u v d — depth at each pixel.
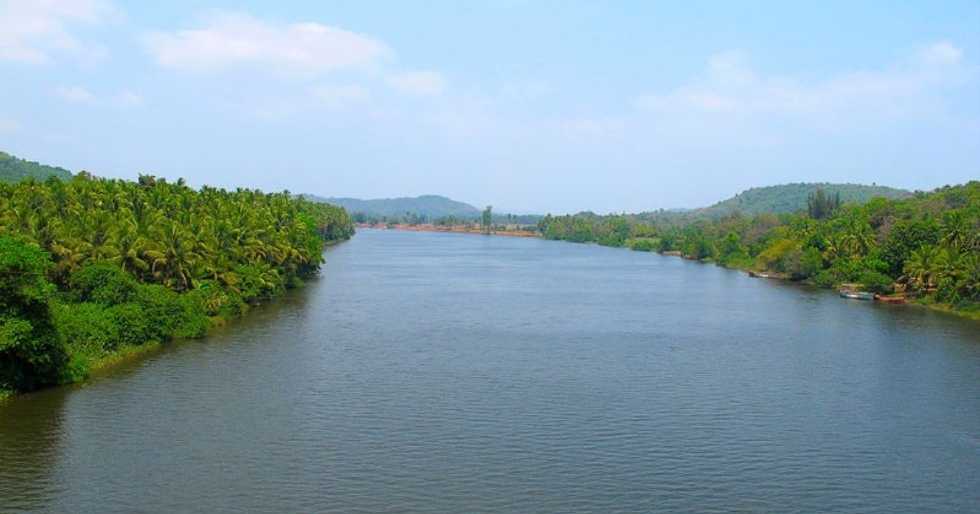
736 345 90.94
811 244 173.25
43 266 62.06
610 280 172.62
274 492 45.50
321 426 57.38
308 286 147.12
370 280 162.62
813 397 67.44
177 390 65.88
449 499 45.06
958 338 96.12
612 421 60.00
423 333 96.44
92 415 58.31
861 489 47.59
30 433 54.09
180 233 97.50
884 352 86.88
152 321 83.44
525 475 48.81
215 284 102.19
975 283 117.31
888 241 144.12
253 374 72.19
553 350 86.75
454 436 55.81
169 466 49.00
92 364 71.31
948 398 67.44
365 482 47.22
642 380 72.81
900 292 137.00
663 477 48.91
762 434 57.41
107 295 81.38
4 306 59.88
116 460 49.69
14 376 62.47
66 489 45.19
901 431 58.38
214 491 45.41
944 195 176.12
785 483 48.31
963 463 52.00
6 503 43.16
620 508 44.25
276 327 97.81
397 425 58.03
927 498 46.44
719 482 48.28
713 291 149.88
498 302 129.25
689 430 58.06
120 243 90.12
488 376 73.50
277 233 132.88
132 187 118.75
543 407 63.44
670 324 106.75
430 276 175.50
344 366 76.44
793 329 102.94
